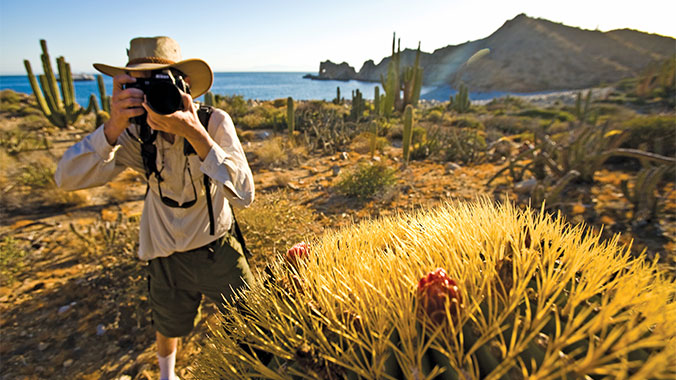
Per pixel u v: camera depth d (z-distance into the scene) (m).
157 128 1.51
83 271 4.02
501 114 26.14
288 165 8.88
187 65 1.70
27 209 5.97
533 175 6.52
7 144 10.89
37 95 15.49
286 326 0.73
